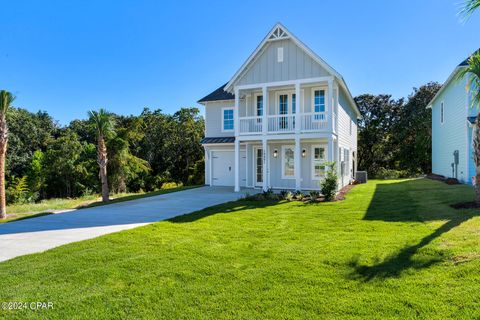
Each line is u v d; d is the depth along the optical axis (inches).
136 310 147.7
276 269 193.5
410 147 1238.3
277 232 291.4
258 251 232.2
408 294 151.8
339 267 192.4
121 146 983.0
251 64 629.9
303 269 191.6
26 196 1031.0
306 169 679.1
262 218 364.2
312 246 238.1
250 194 592.1
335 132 627.2
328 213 379.6
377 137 1333.7
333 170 518.6
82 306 152.6
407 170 1226.6
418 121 1218.0
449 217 309.4
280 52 609.6
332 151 578.2
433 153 956.0
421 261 192.1
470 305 137.5
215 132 809.5
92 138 1499.8
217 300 155.5
